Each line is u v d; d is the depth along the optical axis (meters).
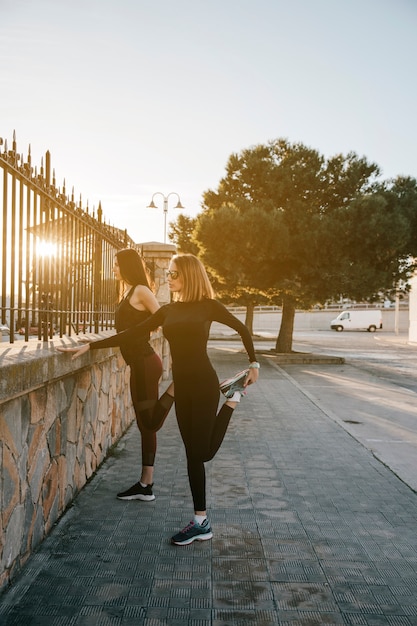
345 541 3.89
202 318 3.86
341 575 3.38
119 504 4.55
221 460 6.07
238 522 4.23
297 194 19.72
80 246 5.23
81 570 3.36
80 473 4.89
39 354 3.37
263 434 7.46
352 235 18.08
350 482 5.32
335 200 20.11
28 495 3.45
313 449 6.64
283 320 22.02
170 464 5.84
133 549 3.68
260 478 5.41
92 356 4.86
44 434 3.76
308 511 4.50
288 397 10.95
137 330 4.02
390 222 17.81
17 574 3.28
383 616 2.93
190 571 3.39
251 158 20.14
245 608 2.98
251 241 17.97
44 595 3.06
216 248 18.56
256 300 29.31
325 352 26.14
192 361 3.83
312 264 18.53
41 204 3.95
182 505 4.55
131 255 4.71
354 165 19.72
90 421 5.25
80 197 5.04
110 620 2.84
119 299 5.05
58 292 4.45
